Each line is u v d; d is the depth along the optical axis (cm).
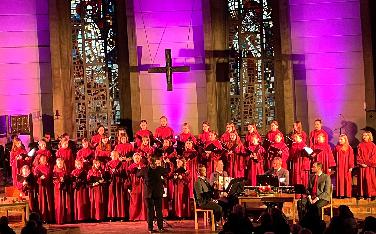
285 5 2067
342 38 2084
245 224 1158
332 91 2091
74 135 2139
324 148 1855
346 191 1831
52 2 2084
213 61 2100
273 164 1742
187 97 2136
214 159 1878
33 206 1816
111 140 2142
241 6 2147
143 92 2139
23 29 2127
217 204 1664
